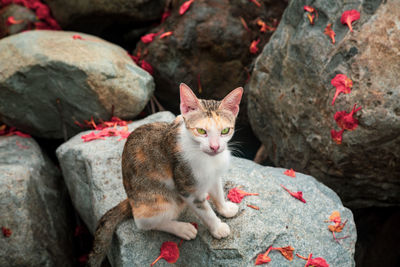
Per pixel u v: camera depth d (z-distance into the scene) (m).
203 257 1.37
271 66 1.75
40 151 1.88
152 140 1.37
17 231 1.57
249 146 2.16
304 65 1.63
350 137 1.54
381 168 1.58
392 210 1.84
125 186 1.42
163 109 2.10
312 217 1.45
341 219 1.46
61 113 1.85
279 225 1.41
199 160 1.31
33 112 1.86
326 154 1.62
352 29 1.56
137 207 1.38
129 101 1.84
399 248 1.84
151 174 1.36
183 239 1.40
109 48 1.92
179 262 1.38
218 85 2.00
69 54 1.79
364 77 1.52
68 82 1.79
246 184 1.51
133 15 2.07
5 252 1.56
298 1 1.69
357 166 1.59
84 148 1.65
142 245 1.40
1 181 1.58
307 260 1.36
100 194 1.52
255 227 1.40
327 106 1.58
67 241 1.76
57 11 2.14
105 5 2.02
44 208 1.69
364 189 1.65
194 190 1.33
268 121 1.81
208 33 1.94
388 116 1.48
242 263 1.35
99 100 1.81
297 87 1.66
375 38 1.53
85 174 1.62
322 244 1.41
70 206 1.88
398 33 1.52
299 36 1.66
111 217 1.41
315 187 1.53
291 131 1.71
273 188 1.50
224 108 1.32
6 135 1.91
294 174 1.58
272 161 1.88
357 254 1.81
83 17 2.09
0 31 2.25
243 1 1.97
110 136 1.72
